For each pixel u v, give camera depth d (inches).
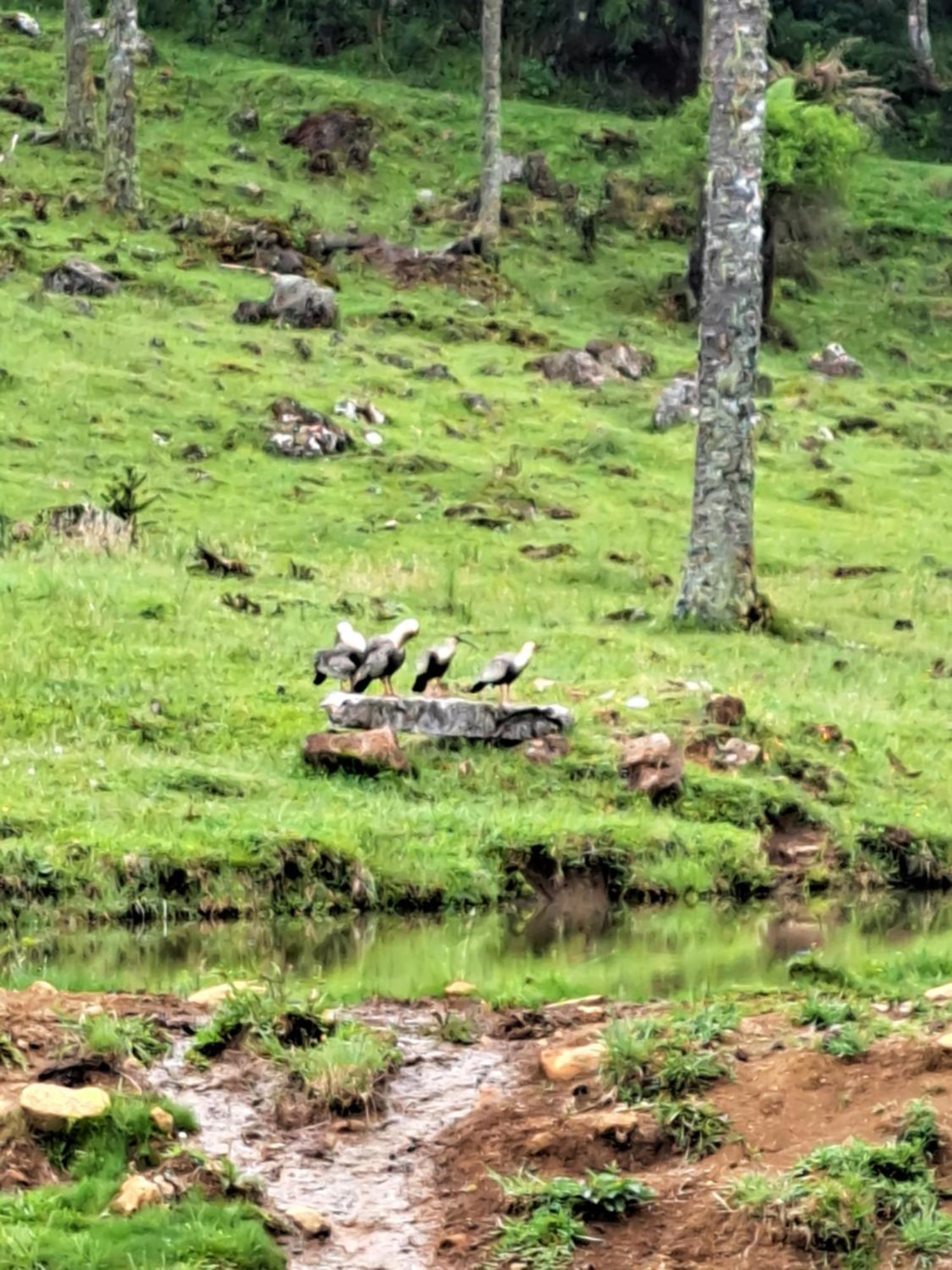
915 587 4106.8
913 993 1640.0
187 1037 1546.5
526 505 4414.4
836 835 2524.6
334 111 7529.5
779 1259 1163.3
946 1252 1153.4
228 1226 1197.1
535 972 1908.2
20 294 5339.6
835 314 6791.3
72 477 4183.1
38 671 2738.7
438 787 2516.0
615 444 4958.2
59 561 3380.9
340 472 4495.6
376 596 3501.5
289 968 1927.9
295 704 2743.6
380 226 6820.9
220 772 2481.5
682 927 2199.8
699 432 3572.8
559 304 6412.4
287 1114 1402.6
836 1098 1332.4
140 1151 1294.3
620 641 3316.9
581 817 2442.2
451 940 2094.0
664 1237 1203.2
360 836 2299.5
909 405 5851.4
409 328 5792.3
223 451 4510.3
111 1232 1175.6
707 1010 1514.5
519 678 2901.1
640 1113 1337.4
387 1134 1382.9
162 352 5039.4
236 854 2215.8
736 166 3558.1
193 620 3083.2
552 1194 1234.6
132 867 2165.4
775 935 2164.1
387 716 2596.0
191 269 5949.8
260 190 6811.0
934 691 3250.5
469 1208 1259.2
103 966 1918.1
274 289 5605.3
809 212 6658.5
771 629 3567.9
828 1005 1503.4
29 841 2193.7
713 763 2659.9
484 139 6771.7
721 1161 1279.5
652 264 6894.7
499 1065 1513.3
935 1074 1341.0
